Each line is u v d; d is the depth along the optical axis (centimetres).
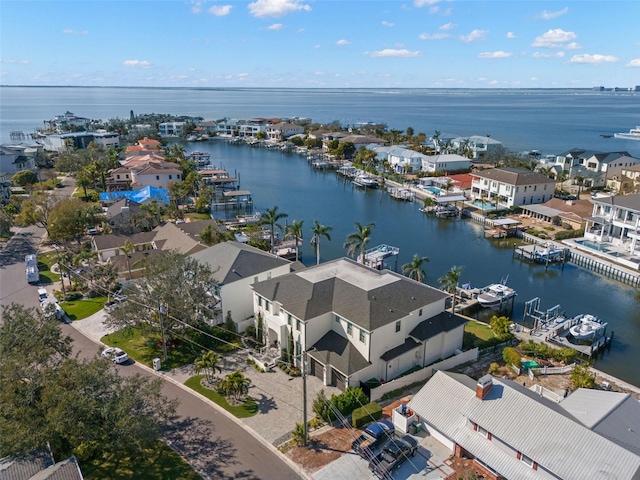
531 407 3478
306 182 15988
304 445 3762
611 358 5594
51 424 3131
